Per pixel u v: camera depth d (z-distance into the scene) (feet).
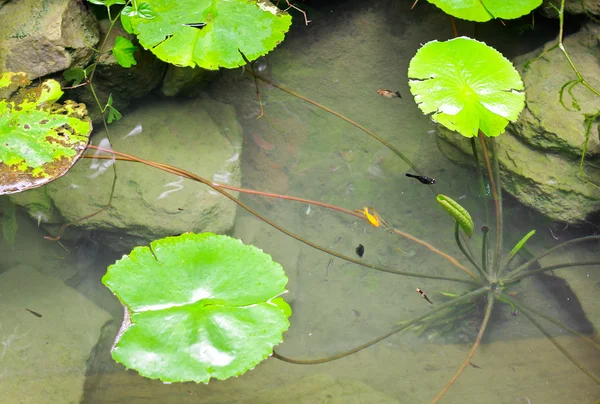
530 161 8.28
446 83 7.61
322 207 9.55
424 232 9.36
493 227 9.16
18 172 7.03
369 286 8.86
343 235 9.32
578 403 7.25
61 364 7.02
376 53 10.28
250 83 10.04
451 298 8.60
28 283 7.82
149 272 6.10
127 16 8.13
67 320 7.48
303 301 8.61
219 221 8.29
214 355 5.59
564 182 8.07
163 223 8.02
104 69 8.32
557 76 8.61
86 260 8.36
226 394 7.18
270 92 10.12
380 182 9.76
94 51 8.18
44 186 8.16
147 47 8.02
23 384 6.73
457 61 7.77
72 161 7.25
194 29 8.23
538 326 7.78
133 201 8.13
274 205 9.48
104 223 8.05
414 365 7.83
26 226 8.32
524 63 9.07
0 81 7.53
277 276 6.29
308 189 9.73
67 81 8.11
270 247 8.79
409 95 10.24
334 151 10.04
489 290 8.21
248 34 8.26
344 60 10.25
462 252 8.61
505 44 10.09
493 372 7.69
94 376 7.20
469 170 9.49
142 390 7.15
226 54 8.09
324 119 10.16
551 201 8.18
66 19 7.85
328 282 8.86
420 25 10.30
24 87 7.59
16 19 7.86
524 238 8.20
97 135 8.84
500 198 8.41
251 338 5.74
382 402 7.14
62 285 7.92
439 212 9.53
